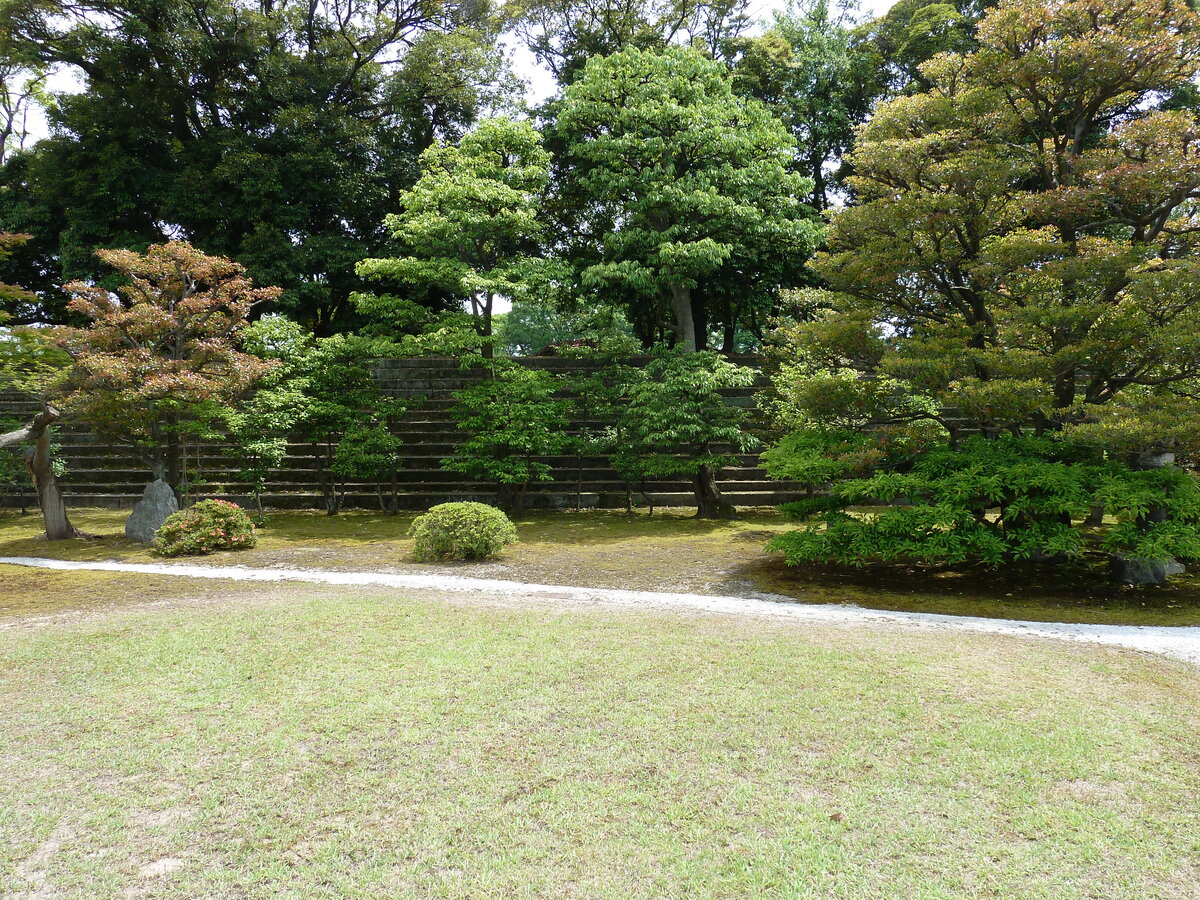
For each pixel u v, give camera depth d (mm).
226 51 19516
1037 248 7258
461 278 13242
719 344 32281
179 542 10023
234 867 2719
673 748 3629
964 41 18297
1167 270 6891
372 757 3547
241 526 10539
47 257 20750
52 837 2922
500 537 9648
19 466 14148
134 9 18688
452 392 16750
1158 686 4594
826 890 2566
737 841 2859
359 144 19469
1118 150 7539
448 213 13469
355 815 3051
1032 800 3170
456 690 4383
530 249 18141
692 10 19656
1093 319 7152
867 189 9180
